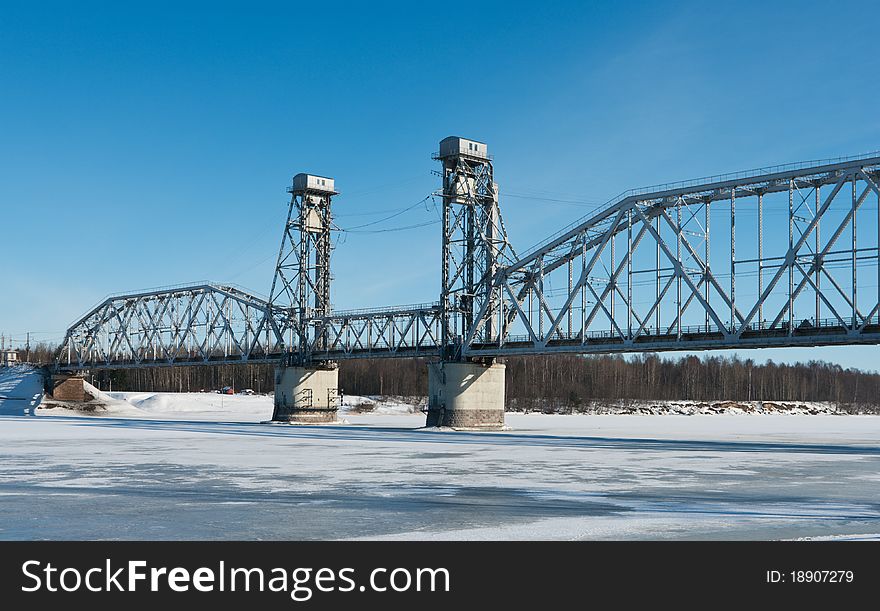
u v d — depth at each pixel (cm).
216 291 12431
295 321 11194
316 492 3256
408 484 3538
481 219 9388
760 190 6888
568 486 3475
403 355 9756
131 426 9769
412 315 9725
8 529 2416
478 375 9081
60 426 9606
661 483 3616
